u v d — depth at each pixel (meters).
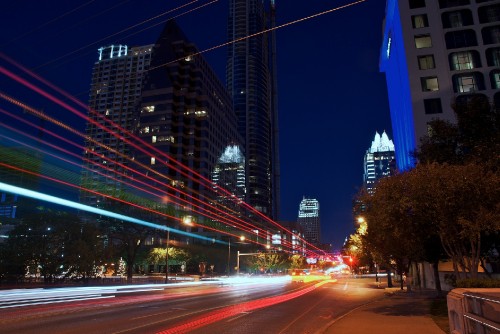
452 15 66.56
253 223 186.88
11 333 12.48
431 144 23.06
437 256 27.98
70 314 17.80
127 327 13.87
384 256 34.62
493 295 7.91
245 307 21.94
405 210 16.75
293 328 14.23
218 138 154.00
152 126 136.12
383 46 90.19
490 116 21.17
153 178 129.88
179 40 145.50
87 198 153.12
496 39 64.38
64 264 48.44
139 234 65.88
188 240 115.00
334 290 41.00
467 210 15.43
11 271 48.09
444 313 18.16
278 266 127.31
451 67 64.25
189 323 15.10
